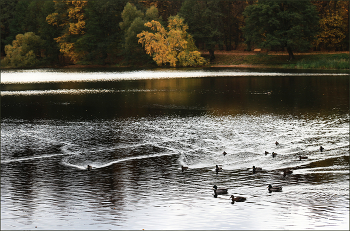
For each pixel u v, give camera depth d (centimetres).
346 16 10806
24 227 1570
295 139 3000
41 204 1784
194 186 2009
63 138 3111
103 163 2441
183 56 11194
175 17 11212
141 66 12200
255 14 10319
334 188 1955
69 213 1689
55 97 5466
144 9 12656
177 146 2845
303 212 1684
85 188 1984
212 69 10325
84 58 12875
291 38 10281
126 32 12012
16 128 3491
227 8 12400
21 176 2181
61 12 13062
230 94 5578
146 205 1769
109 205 1772
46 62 13212
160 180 2105
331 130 3284
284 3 10425
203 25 11675
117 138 3105
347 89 5828
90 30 12431
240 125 3534
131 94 5719
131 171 2272
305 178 2112
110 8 12125
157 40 11412
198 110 4344
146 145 2881
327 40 10812
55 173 2239
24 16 13850
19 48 12594
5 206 1762
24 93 5925
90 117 4003
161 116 4025
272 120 3738
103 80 7888
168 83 7144
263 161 2445
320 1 11388
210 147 2808
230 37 12800
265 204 1769
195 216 1656
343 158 2486
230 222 1600
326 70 9200
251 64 11162
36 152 2703
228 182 2064
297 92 5631
